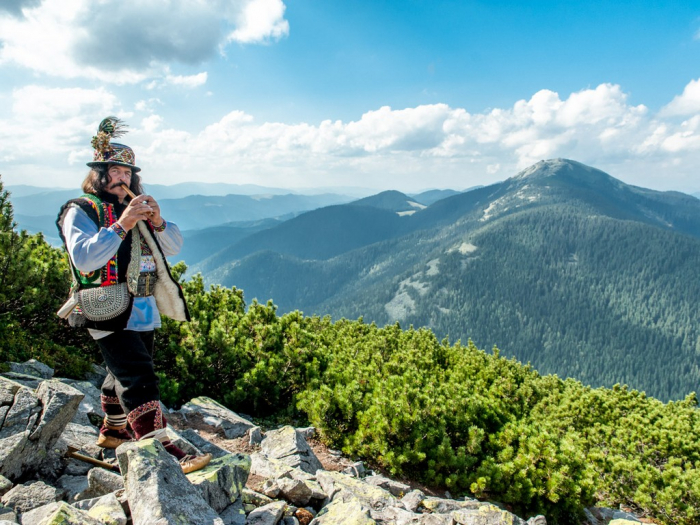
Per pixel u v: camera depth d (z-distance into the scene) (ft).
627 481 41.09
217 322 31.48
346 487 17.54
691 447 46.73
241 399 28.22
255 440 22.63
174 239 12.28
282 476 16.57
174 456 11.26
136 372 11.48
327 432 26.58
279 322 34.76
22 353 21.31
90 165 11.47
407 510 16.51
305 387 30.89
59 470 12.91
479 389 51.72
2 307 23.73
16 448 11.32
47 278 26.45
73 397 13.05
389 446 25.93
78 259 9.85
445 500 20.33
